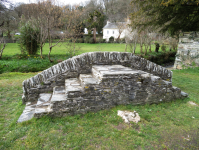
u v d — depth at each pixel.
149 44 15.62
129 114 3.45
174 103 4.39
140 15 10.81
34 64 9.95
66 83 3.89
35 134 2.75
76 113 3.44
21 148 2.42
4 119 3.40
